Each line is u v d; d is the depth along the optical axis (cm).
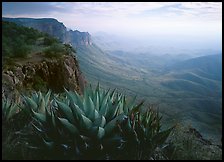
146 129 400
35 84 1266
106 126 389
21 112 491
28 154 388
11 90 963
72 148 384
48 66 1436
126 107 438
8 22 2008
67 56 1672
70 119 402
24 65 1279
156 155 416
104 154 386
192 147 444
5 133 436
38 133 403
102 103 430
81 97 456
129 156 390
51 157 388
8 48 1449
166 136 408
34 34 2091
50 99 618
